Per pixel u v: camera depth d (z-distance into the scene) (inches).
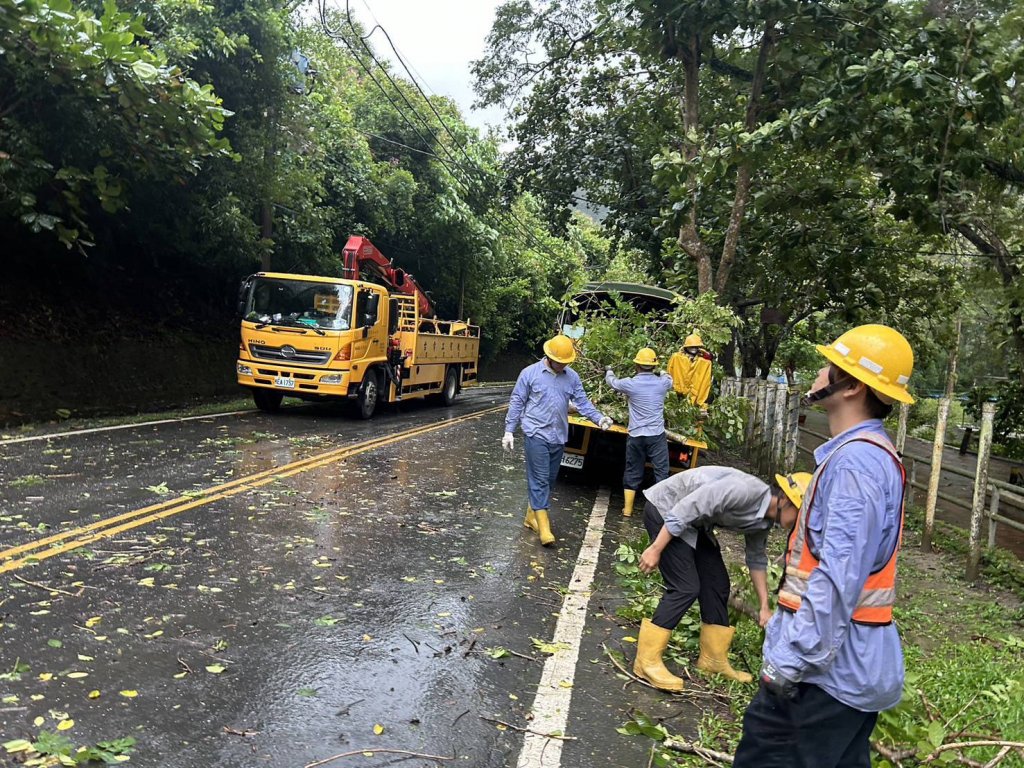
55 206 450.6
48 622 172.1
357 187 916.6
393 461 417.1
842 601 85.7
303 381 570.3
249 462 373.4
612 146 788.6
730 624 199.9
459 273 1180.5
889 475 90.0
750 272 675.4
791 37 458.3
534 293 1606.8
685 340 403.9
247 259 665.0
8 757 120.6
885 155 414.6
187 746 130.1
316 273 808.3
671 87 686.5
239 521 267.7
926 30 380.2
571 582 238.4
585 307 498.6
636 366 384.8
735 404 428.8
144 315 663.1
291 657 167.0
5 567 201.8
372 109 1073.5
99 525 246.4
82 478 308.7
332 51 903.7
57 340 539.8
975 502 284.5
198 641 170.6
